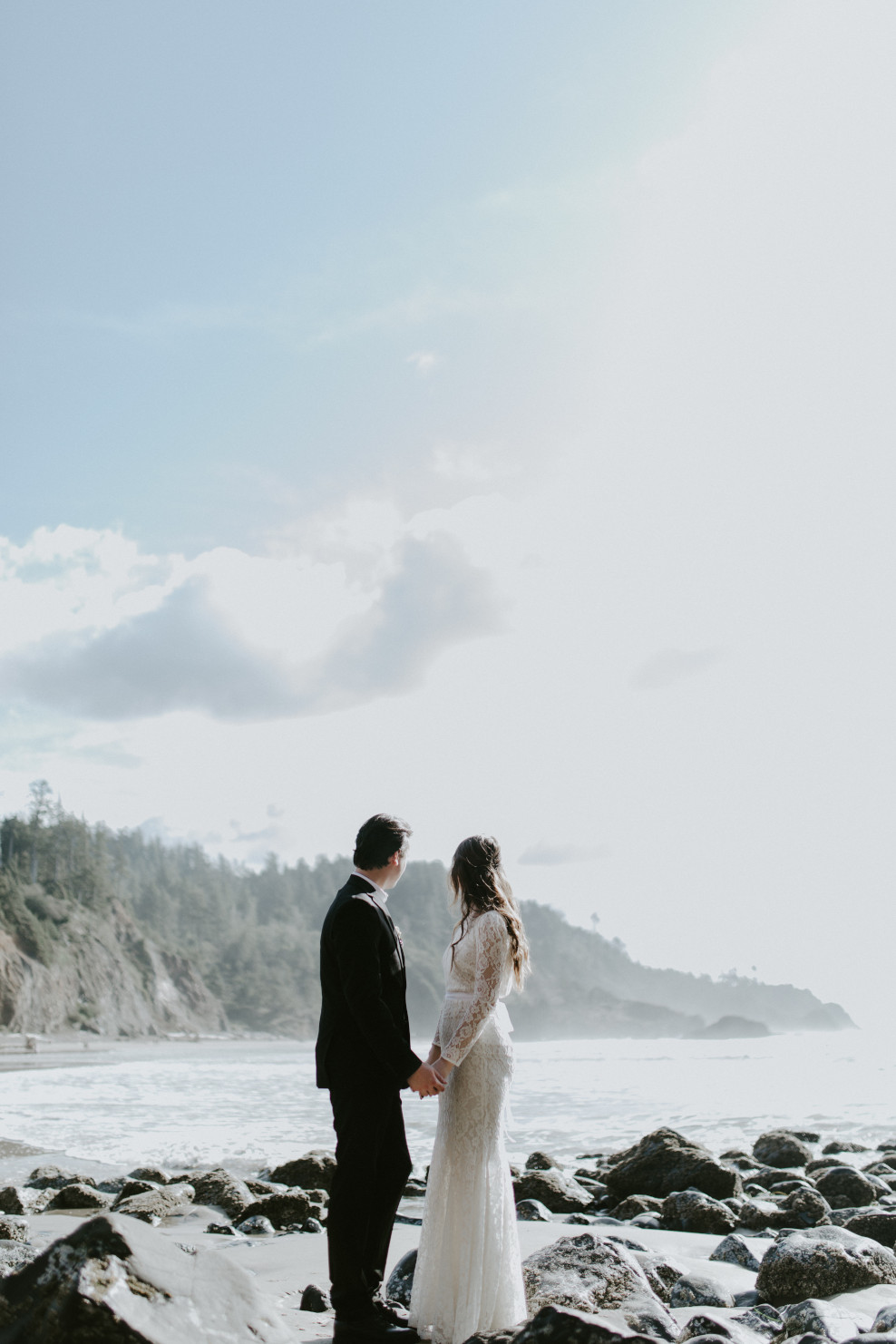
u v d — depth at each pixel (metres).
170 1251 3.45
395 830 4.45
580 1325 3.10
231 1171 13.57
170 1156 15.05
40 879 126.75
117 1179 11.99
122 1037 105.19
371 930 4.18
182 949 152.38
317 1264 6.53
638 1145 11.34
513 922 4.33
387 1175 4.19
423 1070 4.04
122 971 118.31
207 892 185.88
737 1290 6.27
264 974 154.25
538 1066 48.81
